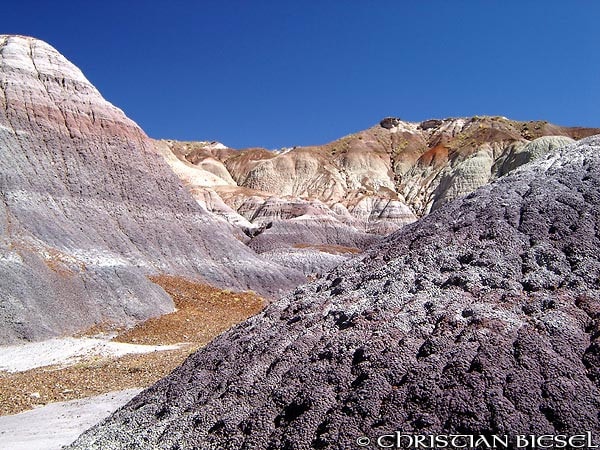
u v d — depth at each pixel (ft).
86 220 128.77
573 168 43.57
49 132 138.82
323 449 25.50
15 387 58.95
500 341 28.22
